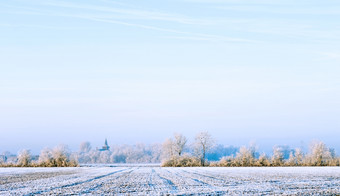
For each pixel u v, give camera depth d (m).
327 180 46.84
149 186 37.12
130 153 191.25
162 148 115.88
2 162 107.00
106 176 54.53
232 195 29.56
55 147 105.81
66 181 43.66
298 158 108.25
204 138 110.06
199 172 68.00
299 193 31.41
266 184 40.34
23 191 31.45
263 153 107.19
